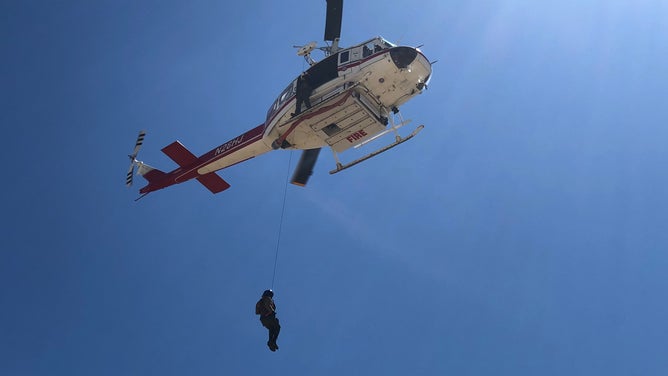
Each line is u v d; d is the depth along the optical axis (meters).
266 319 18.31
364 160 21.89
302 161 23.31
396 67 20.62
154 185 29.44
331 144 22.45
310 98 21.55
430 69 21.38
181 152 27.47
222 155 25.94
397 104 21.92
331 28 21.91
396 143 21.34
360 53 21.19
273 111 23.02
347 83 20.94
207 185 27.97
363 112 21.00
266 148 24.39
